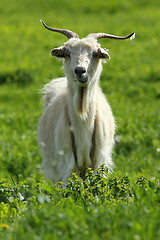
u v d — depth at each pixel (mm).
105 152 20094
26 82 58188
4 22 88000
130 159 28828
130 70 59719
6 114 44344
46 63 64438
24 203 16359
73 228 12422
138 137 32688
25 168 28328
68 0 104125
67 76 19109
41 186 17234
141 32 76500
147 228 12305
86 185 17359
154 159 29312
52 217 13047
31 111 45656
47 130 21125
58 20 87938
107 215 13203
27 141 33625
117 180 17297
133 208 13930
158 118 37844
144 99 48781
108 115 21031
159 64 62062
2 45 74562
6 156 29891
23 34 80188
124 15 91500
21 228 12953
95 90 19312
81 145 19375
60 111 20391
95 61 18766
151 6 97562
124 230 12273
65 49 18766
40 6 101062
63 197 16406
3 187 17812
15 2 105562
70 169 19359
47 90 22938
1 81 59219
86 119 19156
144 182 17375
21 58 67500
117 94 50625
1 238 12500
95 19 88375
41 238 11953
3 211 15633
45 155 21359
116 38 19828
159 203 15031
